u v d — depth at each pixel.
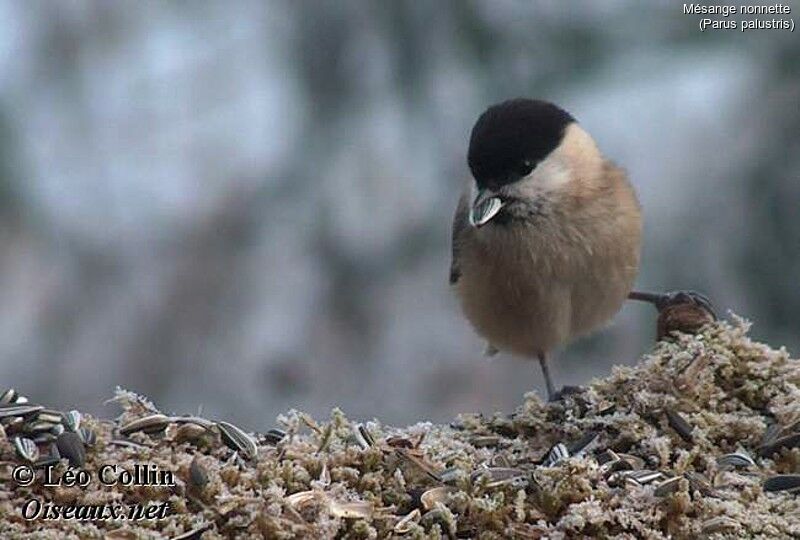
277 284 12.23
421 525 5.02
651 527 5.04
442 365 11.73
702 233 10.96
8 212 12.39
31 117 12.80
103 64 13.12
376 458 5.29
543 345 7.79
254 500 4.89
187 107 13.02
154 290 12.24
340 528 4.95
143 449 5.26
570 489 5.12
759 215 10.90
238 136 12.84
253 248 12.45
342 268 12.23
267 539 4.85
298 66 13.06
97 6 13.20
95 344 12.02
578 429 5.80
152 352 12.04
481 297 7.71
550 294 7.53
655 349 6.49
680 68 11.69
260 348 11.94
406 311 12.00
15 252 12.29
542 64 12.14
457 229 7.92
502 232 7.44
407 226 12.26
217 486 5.00
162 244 12.48
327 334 12.02
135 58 13.16
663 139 11.35
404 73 12.66
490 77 12.36
